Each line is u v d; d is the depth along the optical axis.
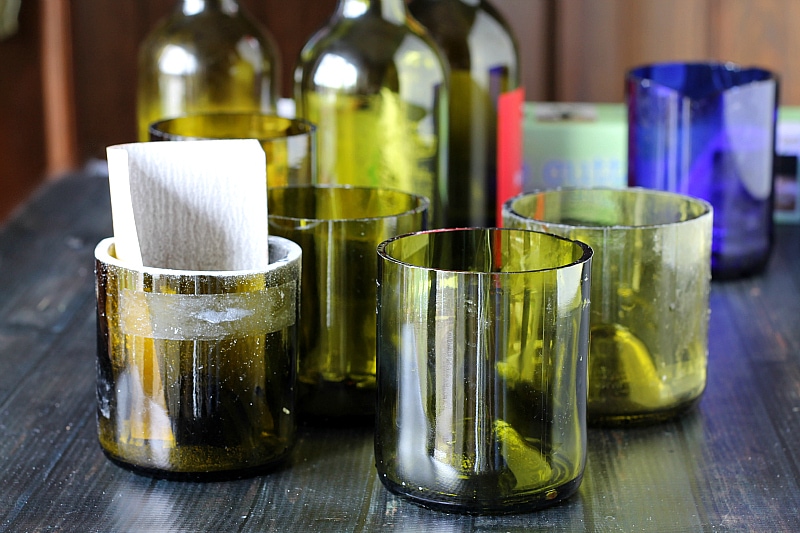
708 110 1.00
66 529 0.70
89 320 0.93
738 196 1.00
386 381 0.71
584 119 1.12
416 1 1.04
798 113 1.14
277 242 0.75
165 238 0.73
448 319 0.69
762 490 0.73
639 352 0.77
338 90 0.93
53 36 1.55
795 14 1.46
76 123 1.59
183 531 0.70
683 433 0.78
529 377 0.70
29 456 0.76
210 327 0.72
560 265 0.73
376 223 0.76
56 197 1.20
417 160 0.94
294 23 1.56
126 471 0.74
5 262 1.04
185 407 0.72
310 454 0.76
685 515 0.71
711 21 1.47
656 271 0.77
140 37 1.56
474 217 1.04
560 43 1.50
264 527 0.70
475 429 0.70
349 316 0.77
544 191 0.81
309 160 0.83
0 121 1.46
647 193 0.81
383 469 0.72
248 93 1.05
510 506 0.70
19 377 0.85
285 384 0.74
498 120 1.03
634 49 1.49
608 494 0.73
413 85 0.93
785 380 0.85
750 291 0.99
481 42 1.03
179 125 0.86
